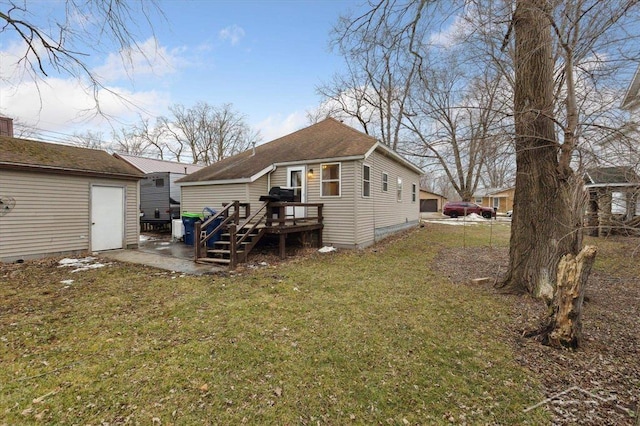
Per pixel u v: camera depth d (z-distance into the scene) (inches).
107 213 381.7
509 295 208.8
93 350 131.3
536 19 185.0
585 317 171.0
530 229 209.0
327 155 408.8
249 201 424.8
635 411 97.0
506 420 93.5
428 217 1113.4
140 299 196.9
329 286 230.4
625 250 353.1
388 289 223.8
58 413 93.4
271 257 342.6
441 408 98.9
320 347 136.7
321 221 405.4
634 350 135.1
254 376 114.6
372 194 450.6
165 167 746.2
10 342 137.6
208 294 207.9
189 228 443.8
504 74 220.1
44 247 326.0
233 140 1535.4
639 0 145.8
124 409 95.8
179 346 135.5
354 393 105.9
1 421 89.7
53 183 332.8
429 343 141.9
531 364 124.9
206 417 93.4
